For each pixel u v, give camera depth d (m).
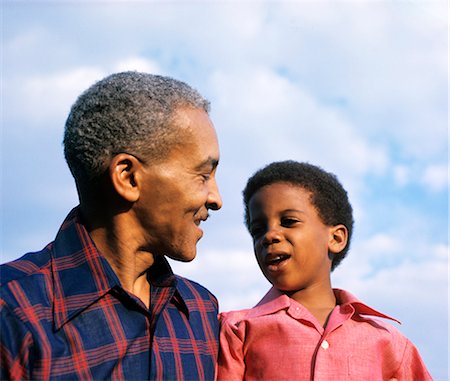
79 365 1.94
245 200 2.91
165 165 2.13
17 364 1.88
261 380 2.49
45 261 2.15
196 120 2.19
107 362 1.99
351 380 2.45
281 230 2.69
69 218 2.25
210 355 2.32
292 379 2.45
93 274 2.10
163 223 2.16
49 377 1.88
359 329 2.60
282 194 2.72
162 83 2.21
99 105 2.15
